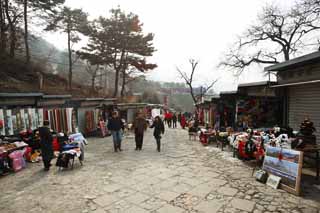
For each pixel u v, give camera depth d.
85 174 5.57
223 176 5.38
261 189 4.53
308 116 6.96
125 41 21.70
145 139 12.31
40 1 17.53
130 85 38.91
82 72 32.09
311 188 4.56
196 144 10.40
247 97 10.12
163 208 3.71
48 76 21.38
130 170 5.91
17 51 19.47
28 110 8.48
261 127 9.35
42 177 5.36
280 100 8.91
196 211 3.60
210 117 13.91
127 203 3.90
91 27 21.00
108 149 9.08
